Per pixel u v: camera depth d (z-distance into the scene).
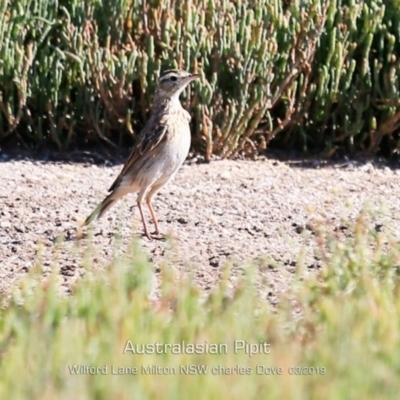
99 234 21.08
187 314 15.45
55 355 13.84
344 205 23.69
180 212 22.77
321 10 27.08
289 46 26.94
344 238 20.66
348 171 26.95
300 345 14.45
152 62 26.52
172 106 21.16
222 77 26.89
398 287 17.05
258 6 27.02
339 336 14.45
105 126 27.28
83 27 26.86
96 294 15.90
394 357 13.84
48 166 26.44
